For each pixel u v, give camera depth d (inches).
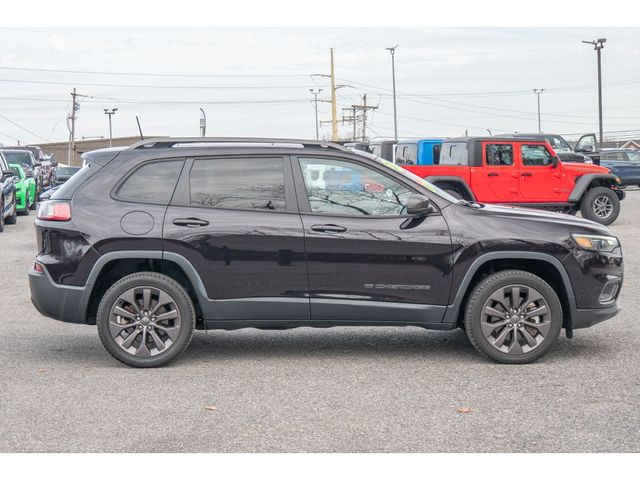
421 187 295.9
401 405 242.4
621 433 216.1
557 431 218.1
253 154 294.2
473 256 290.5
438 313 292.4
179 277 297.6
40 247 295.4
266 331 356.2
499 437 213.6
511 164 770.8
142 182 293.0
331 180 293.4
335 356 307.4
